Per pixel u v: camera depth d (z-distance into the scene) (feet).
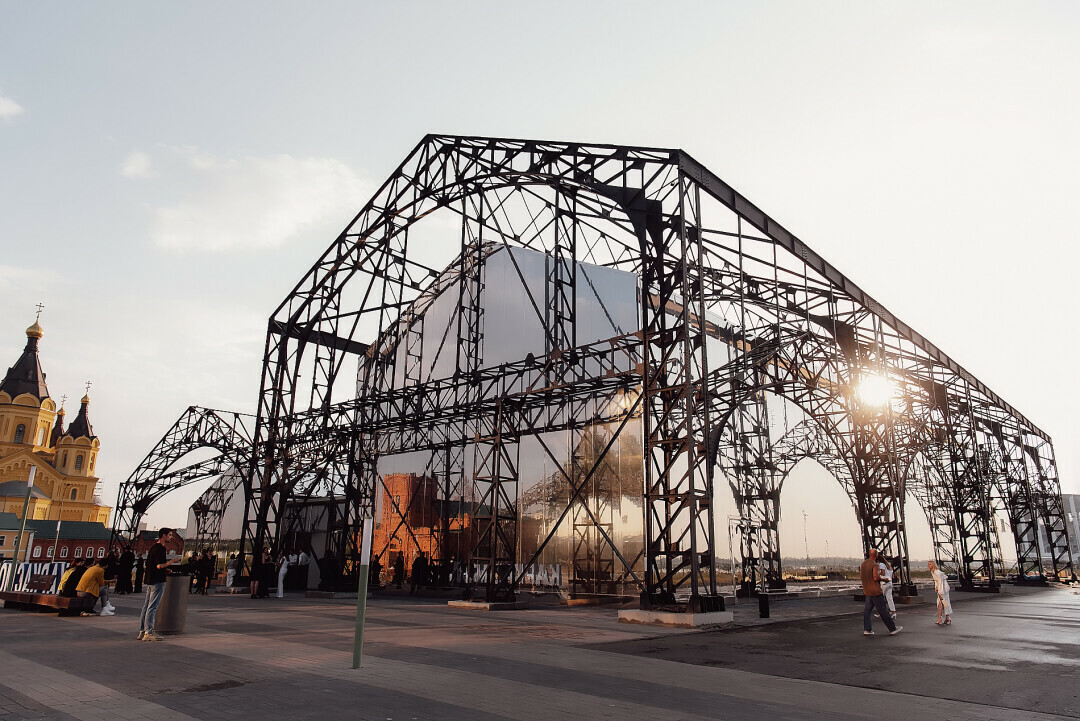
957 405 140.05
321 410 104.63
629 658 39.17
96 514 419.33
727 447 92.32
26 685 28.40
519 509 89.76
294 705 25.38
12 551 312.29
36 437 419.13
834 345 95.35
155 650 39.19
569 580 82.58
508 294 99.91
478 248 95.50
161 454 142.72
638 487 79.15
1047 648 44.57
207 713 24.04
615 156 71.97
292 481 107.34
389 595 101.40
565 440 87.30
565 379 88.84
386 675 31.83
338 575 100.27
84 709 24.45
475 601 75.82
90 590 59.31
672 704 26.61
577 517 83.71
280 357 111.75
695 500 58.49
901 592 91.04
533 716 24.22
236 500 137.08
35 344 443.32
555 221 83.05
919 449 133.90
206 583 103.71
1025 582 158.40
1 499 369.71
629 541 78.64
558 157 77.05
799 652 42.14
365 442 110.11
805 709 26.09
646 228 68.59
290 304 113.80
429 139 93.76
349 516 106.83
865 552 97.40
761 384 97.35
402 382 115.34
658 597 59.62
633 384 73.20
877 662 38.27
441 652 39.81
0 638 43.50
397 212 98.68
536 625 56.85
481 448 96.02
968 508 132.46
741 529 91.30
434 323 112.06
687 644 45.68
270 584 101.19
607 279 93.25
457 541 96.02
